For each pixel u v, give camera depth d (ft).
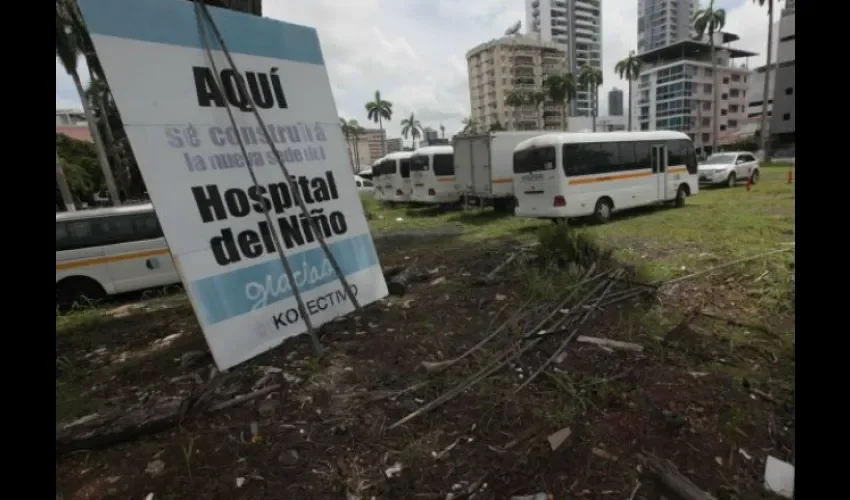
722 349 13.38
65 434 9.61
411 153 67.56
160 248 26.94
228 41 14.69
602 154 40.04
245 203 14.32
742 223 33.83
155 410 10.59
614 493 8.09
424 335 15.44
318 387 12.04
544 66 272.72
